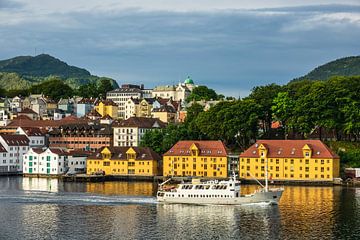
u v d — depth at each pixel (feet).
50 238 494.59
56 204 648.79
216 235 505.25
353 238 490.49
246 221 557.33
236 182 652.48
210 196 648.79
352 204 646.74
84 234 508.53
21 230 522.88
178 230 522.88
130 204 649.20
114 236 501.15
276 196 651.25
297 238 493.36
